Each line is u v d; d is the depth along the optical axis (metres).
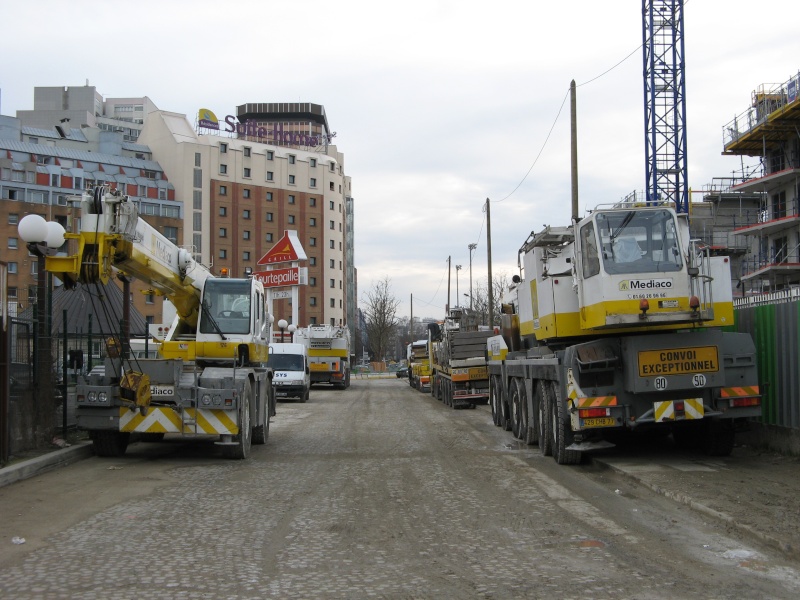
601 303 11.61
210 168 102.19
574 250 12.59
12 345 12.46
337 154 125.88
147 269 12.60
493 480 11.26
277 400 36.91
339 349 48.16
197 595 5.82
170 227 95.88
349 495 10.09
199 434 13.20
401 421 23.00
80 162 92.56
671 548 7.21
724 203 51.56
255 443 16.33
